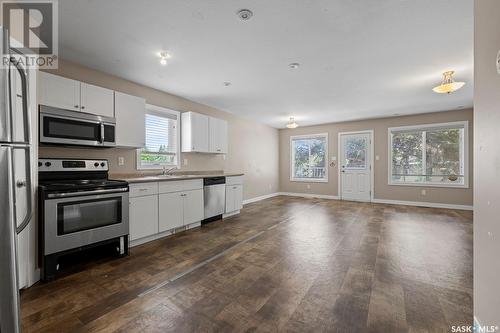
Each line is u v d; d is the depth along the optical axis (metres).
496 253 0.95
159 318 1.62
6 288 0.95
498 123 0.93
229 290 1.98
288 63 3.03
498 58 0.92
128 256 2.72
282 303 1.79
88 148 3.10
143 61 2.97
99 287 2.03
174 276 2.23
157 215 3.24
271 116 6.19
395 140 6.26
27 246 2.03
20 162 1.95
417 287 2.02
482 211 1.08
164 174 4.10
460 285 2.05
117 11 2.00
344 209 5.44
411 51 2.72
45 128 2.44
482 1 1.07
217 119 4.93
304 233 3.58
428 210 5.30
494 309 0.96
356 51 2.72
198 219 3.91
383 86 3.89
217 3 1.91
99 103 2.93
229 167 5.80
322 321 1.58
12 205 0.97
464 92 4.16
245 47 2.63
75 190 2.34
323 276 2.22
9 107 0.95
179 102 4.46
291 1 1.89
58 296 1.89
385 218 4.55
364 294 1.91
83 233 2.39
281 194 8.02
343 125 6.93
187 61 2.97
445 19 2.12
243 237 3.40
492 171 0.98
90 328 1.52
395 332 1.48
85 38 2.43
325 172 7.25
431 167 5.82
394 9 1.99
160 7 1.96
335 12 2.03
